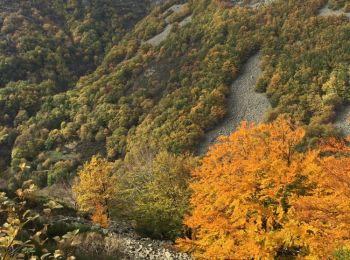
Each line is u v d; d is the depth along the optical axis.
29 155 99.62
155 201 28.53
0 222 11.05
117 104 111.31
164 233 26.73
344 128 75.81
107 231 17.47
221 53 111.38
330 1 109.81
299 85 88.75
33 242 10.17
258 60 108.62
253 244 13.27
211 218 15.12
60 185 72.69
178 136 87.31
